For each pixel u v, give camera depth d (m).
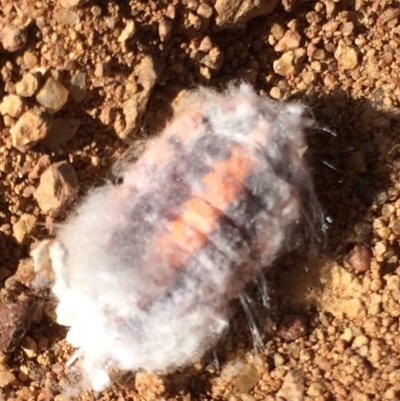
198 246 0.05
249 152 0.05
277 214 0.05
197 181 0.05
